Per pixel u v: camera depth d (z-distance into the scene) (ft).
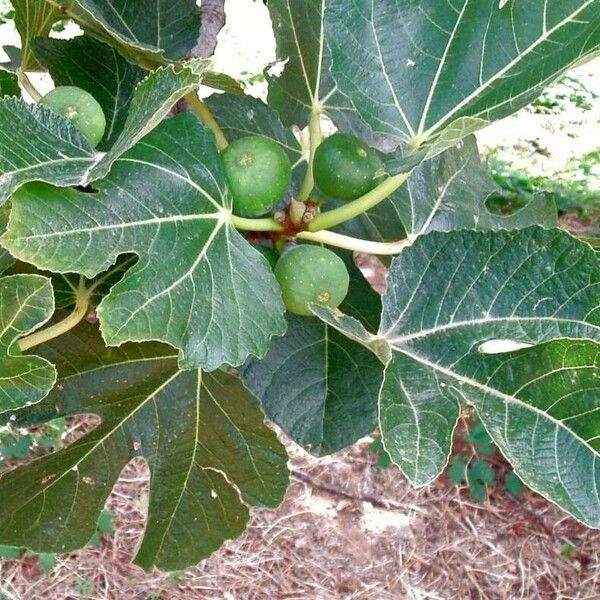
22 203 0.68
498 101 0.94
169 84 0.69
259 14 6.60
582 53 0.87
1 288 0.70
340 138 0.90
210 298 0.76
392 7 0.92
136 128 0.70
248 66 5.79
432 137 0.96
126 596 2.91
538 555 3.29
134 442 1.15
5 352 0.73
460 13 0.92
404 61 0.94
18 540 1.11
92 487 1.14
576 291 0.82
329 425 1.05
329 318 0.79
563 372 0.80
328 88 1.12
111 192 0.73
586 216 5.09
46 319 0.71
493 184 1.24
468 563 3.22
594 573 3.26
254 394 1.04
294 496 3.34
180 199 0.77
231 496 1.17
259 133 1.13
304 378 1.05
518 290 0.84
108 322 0.70
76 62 1.04
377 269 4.09
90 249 0.70
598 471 0.77
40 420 1.10
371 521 3.29
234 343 0.76
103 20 0.89
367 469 3.45
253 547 3.14
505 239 0.84
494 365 0.83
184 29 1.11
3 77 0.86
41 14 1.05
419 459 0.76
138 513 3.11
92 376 1.10
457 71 0.94
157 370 1.12
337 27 0.92
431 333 0.86
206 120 0.99
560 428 0.79
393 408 0.78
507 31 0.92
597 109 6.50
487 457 3.53
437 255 0.86
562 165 5.67
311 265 0.84
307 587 3.07
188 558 1.17
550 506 3.42
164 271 0.74
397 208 1.13
